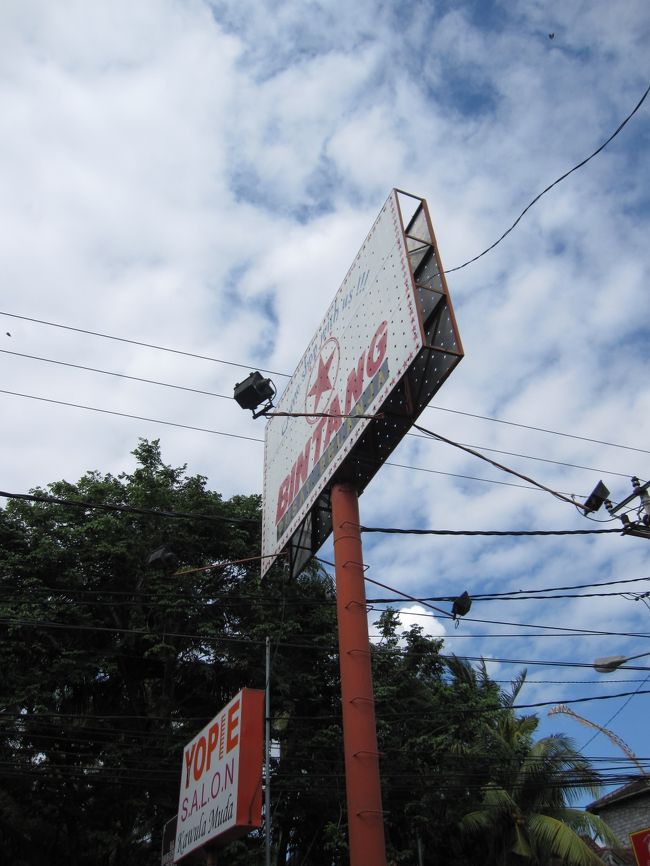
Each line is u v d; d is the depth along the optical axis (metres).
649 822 30.94
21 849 19.72
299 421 13.64
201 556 23.31
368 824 8.49
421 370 10.57
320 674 22.56
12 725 19.23
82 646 20.89
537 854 23.19
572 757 24.38
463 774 22.44
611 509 13.41
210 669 21.64
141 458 24.47
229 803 9.29
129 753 19.98
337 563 10.79
